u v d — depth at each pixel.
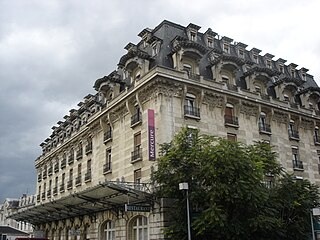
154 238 23.48
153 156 25.19
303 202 23.11
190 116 27.11
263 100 32.25
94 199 26.39
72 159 42.44
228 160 19.73
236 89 30.70
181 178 20.59
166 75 26.72
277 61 39.66
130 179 28.00
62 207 32.41
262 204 20.19
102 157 33.88
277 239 22.02
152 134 25.73
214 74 30.36
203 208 20.31
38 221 45.53
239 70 33.53
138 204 24.56
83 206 30.39
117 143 31.30
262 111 32.50
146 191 24.31
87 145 38.75
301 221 23.02
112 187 22.48
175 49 28.78
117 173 30.34
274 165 24.03
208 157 20.16
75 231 33.09
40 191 53.50
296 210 23.25
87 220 33.19
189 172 20.86
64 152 46.06
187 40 30.27
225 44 35.12
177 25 32.62
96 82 35.44
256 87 33.38
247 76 32.88
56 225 41.56
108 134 32.94
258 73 32.91
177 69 28.09
